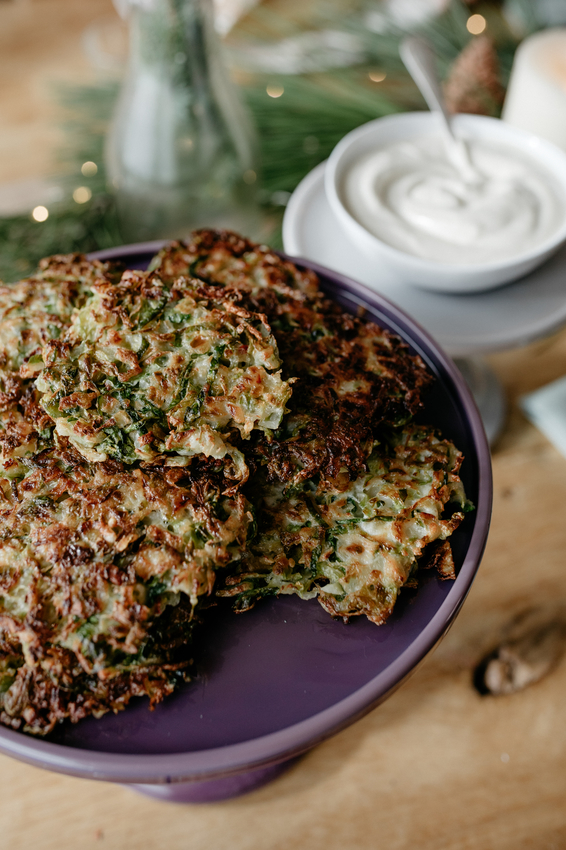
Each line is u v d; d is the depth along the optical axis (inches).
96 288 13.6
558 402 19.8
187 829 15.3
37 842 15.0
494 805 15.5
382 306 15.2
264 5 28.5
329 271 15.5
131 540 12.3
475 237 17.5
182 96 19.8
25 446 13.2
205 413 12.7
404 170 18.9
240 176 21.7
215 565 12.4
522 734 16.1
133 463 12.9
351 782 15.7
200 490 12.7
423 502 13.2
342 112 23.6
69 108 24.7
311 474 12.9
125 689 12.1
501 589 17.7
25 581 12.4
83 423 12.7
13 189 23.4
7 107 25.7
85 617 12.1
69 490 12.8
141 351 13.0
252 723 12.1
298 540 13.0
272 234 22.3
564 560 18.2
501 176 18.7
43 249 21.2
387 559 12.9
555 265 18.5
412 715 16.3
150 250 15.6
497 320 17.7
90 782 15.6
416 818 15.4
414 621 12.8
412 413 13.8
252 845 15.1
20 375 13.5
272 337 13.1
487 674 16.7
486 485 13.7
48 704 12.0
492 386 20.6
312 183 19.6
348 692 12.3
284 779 15.7
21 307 14.1
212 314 13.2
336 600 12.8
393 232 17.8
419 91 25.4
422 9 27.8
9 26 28.3
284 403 12.7
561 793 15.6
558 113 21.3
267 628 12.8
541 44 22.6
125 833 15.2
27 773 15.6
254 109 23.8
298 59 26.1
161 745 11.9
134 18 19.2
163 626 12.4
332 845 15.1
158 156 20.6
